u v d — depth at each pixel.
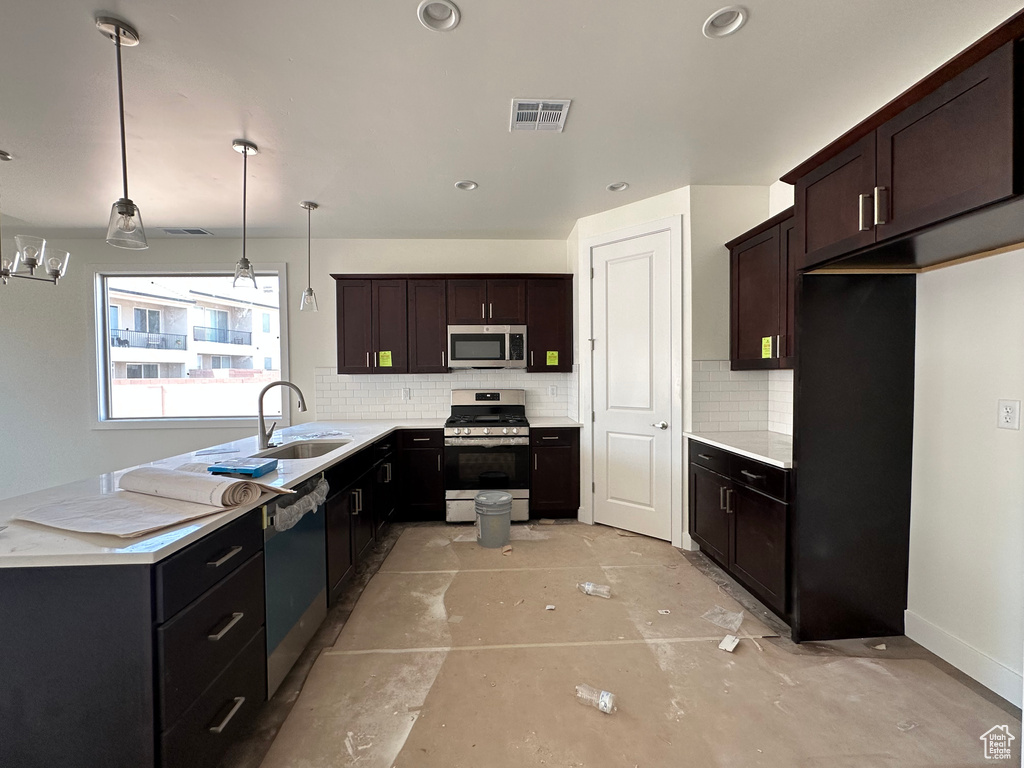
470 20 1.57
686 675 1.90
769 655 2.03
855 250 1.74
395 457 3.77
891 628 2.15
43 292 4.05
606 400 3.63
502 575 2.84
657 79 1.92
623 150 2.55
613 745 1.54
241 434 4.19
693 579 2.77
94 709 1.12
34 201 3.16
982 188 1.27
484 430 3.77
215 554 1.34
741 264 2.99
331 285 4.24
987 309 1.78
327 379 4.25
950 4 1.53
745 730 1.60
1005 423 1.73
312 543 2.08
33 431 4.07
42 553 1.08
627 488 3.55
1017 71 1.19
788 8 1.55
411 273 4.05
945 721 1.63
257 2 1.47
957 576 1.91
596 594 2.58
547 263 4.32
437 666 1.97
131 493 1.55
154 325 4.27
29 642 1.12
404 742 1.56
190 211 3.43
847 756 1.49
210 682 1.31
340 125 2.24
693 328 3.13
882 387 2.10
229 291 4.27
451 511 3.78
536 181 2.96
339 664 1.98
